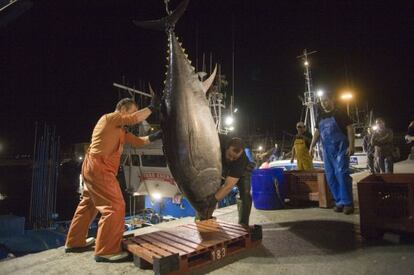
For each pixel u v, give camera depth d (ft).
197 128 9.33
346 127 15.87
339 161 15.83
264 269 9.25
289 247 11.07
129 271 9.56
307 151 24.18
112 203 10.55
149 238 10.90
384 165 27.12
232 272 9.16
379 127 27.20
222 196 10.93
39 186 34.50
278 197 17.98
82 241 11.73
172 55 9.98
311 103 60.13
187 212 34.65
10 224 25.88
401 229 10.79
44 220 33.37
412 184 10.62
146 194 38.01
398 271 8.51
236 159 10.94
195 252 9.36
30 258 11.03
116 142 10.93
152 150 35.94
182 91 9.54
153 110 10.59
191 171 9.18
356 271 8.71
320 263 9.45
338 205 16.20
